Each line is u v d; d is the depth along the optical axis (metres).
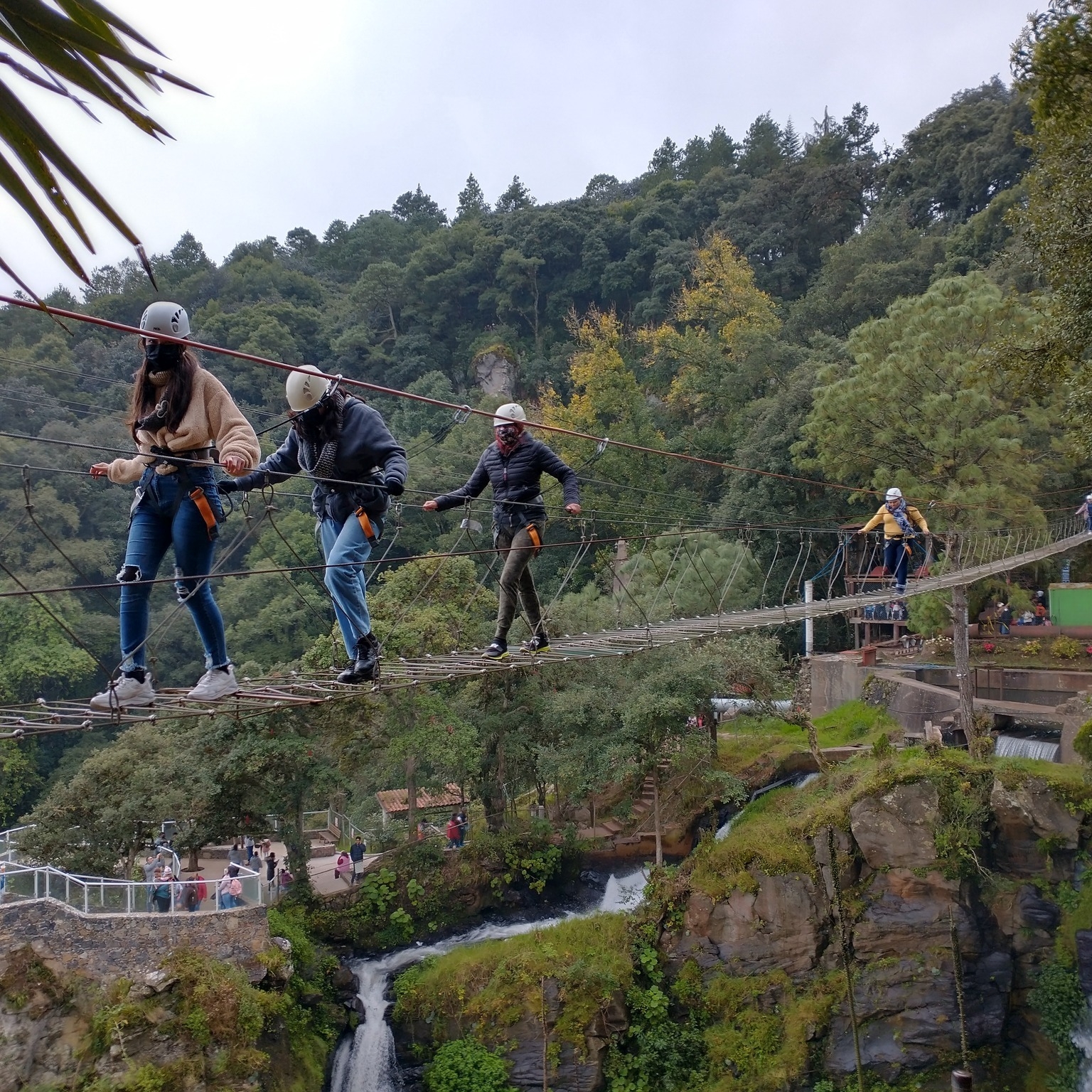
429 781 28.86
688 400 57.25
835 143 79.38
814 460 35.25
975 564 29.94
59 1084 18.14
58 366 48.78
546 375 70.50
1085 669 29.39
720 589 34.59
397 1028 22.89
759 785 28.77
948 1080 21.34
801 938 22.52
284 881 25.03
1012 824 22.33
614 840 29.38
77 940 19.56
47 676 38.22
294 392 7.28
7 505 39.38
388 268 77.31
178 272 81.81
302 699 7.42
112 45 2.11
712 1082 21.56
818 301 55.91
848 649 42.03
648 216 76.56
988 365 19.86
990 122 63.59
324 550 7.78
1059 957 21.53
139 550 6.41
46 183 2.13
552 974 22.27
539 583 45.47
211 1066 18.89
